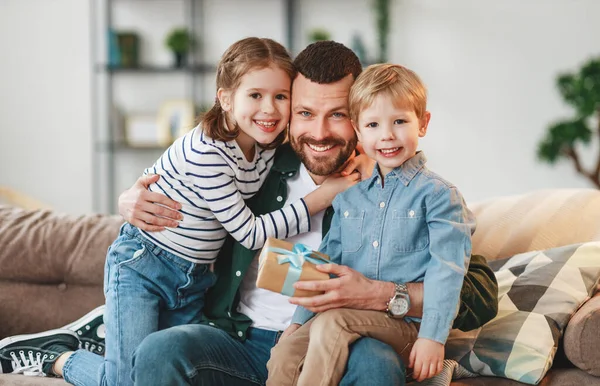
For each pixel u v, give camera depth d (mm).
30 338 1981
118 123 5176
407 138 1565
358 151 1852
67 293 2199
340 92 1702
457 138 5164
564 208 2006
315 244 1818
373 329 1470
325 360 1430
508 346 1616
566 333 1610
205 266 1854
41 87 5242
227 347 1665
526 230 1999
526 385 1587
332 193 1752
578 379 1580
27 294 2184
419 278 1559
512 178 5129
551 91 5047
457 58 5133
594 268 1734
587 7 4965
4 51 5227
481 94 5125
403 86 1558
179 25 5305
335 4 5227
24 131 5258
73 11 5223
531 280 1752
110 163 5270
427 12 5137
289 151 1893
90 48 5242
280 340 1579
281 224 1727
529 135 5090
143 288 1794
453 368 1607
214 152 1732
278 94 1760
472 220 1576
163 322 1820
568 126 4293
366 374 1396
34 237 2215
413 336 1509
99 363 1854
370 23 5211
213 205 1734
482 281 1613
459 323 1558
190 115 5137
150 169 1915
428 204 1552
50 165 5273
